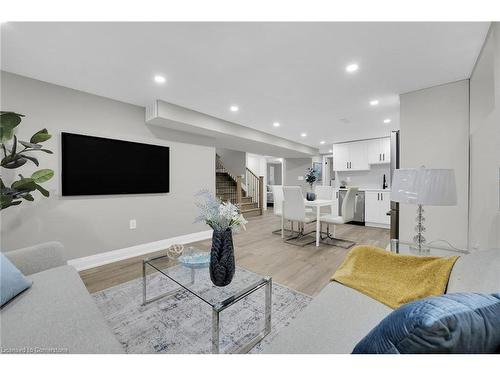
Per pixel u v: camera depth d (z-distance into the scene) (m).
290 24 1.53
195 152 3.90
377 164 5.65
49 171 2.07
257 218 6.25
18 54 1.88
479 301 0.56
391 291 1.22
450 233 2.43
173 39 1.69
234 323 1.60
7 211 2.19
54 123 2.45
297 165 7.79
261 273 2.47
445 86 2.44
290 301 1.89
